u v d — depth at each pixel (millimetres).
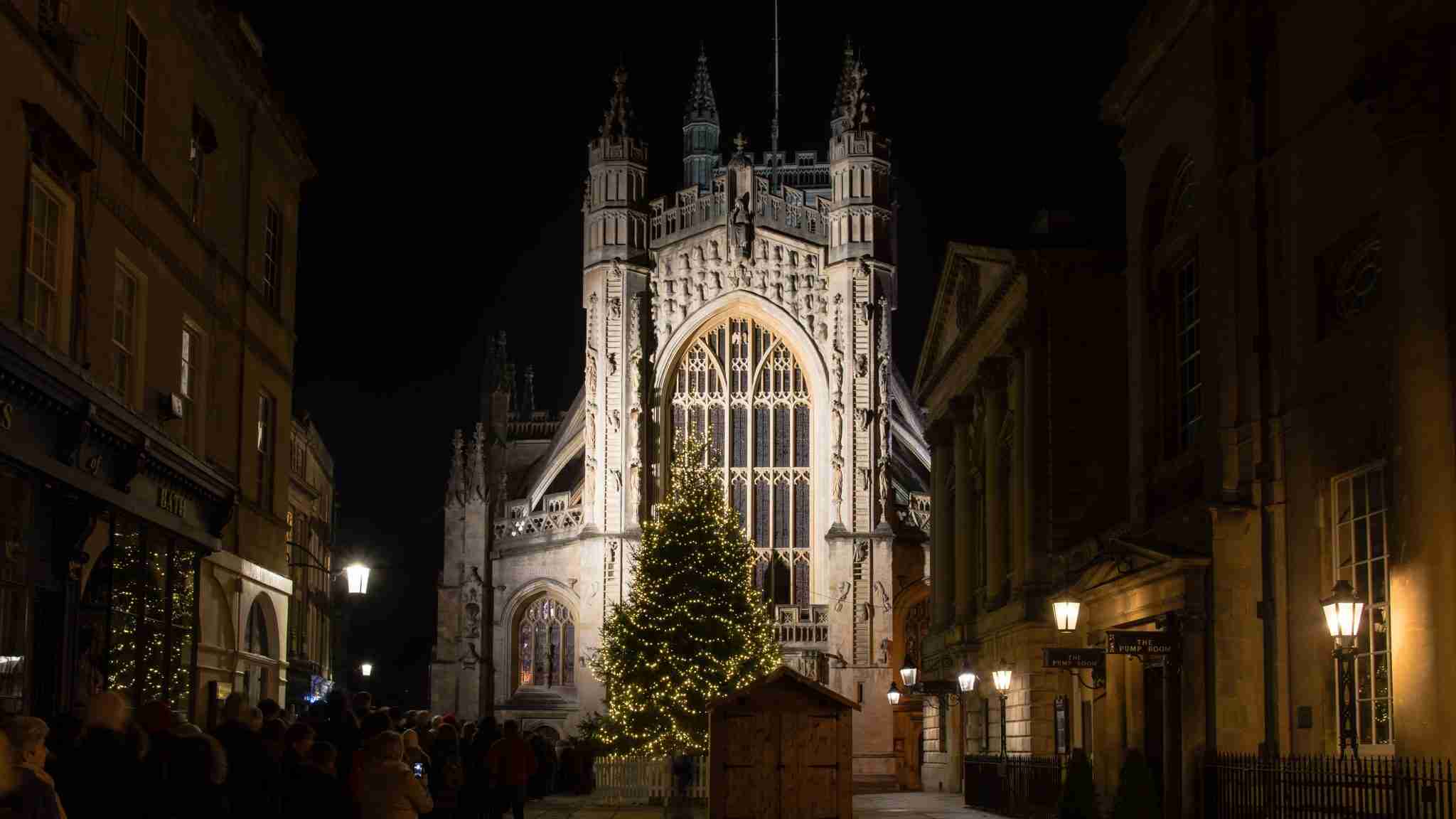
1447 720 20422
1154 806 26266
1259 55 28500
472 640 80312
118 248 25312
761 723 28969
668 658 64250
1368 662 24109
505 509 83625
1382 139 21781
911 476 86625
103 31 24938
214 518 28328
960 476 55906
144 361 26750
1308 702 26047
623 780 58219
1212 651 28578
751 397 81688
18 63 20453
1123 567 33031
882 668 77312
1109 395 43562
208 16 30219
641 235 81625
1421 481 20797
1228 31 29250
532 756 30297
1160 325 34281
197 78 30672
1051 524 43156
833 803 28922
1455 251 20812
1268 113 28203
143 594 24062
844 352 80250
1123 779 26391
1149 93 33969
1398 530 21312
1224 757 27000
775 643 67688
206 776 15031
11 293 20281
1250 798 25859
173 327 28609
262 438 36406
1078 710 39812
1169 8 31750
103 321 24578
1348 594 22203
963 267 52656
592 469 79438
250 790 17219
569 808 49250
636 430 79625
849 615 77938
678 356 81812
